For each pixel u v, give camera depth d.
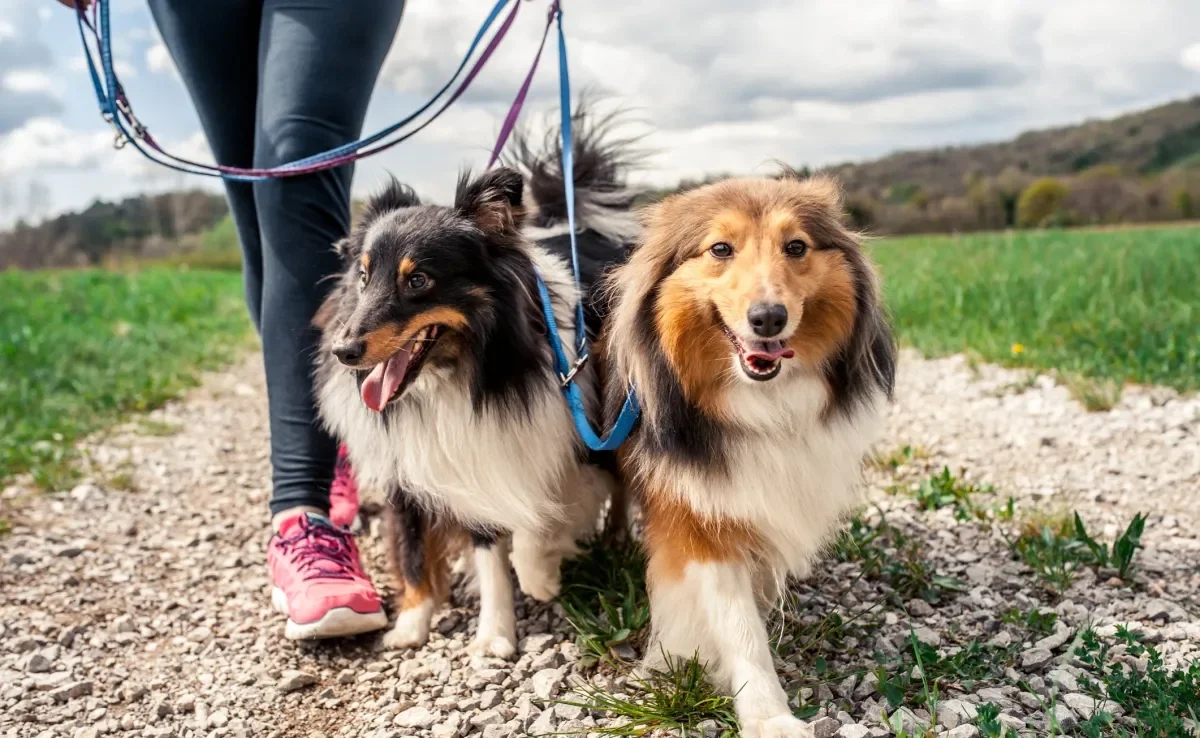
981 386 1.85
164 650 1.01
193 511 1.41
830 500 0.88
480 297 0.93
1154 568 1.07
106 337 2.66
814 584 1.06
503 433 0.94
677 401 0.85
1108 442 1.48
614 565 1.06
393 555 1.02
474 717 0.85
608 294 0.97
